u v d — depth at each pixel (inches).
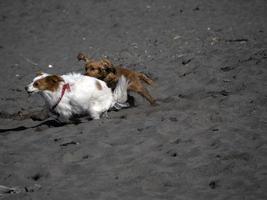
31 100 671.8
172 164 402.3
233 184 363.6
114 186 372.5
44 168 411.8
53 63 869.8
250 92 569.3
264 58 685.3
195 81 639.1
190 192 356.8
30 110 621.3
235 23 971.3
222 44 812.6
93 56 881.5
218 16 1042.7
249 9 1072.8
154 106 573.0
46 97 519.8
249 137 441.1
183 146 431.8
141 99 609.9
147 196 354.3
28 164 422.9
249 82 604.4
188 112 523.2
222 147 423.2
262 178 367.6
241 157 404.2
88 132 486.3
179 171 390.0
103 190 367.2
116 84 580.4
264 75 621.3
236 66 668.7
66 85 516.1
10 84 774.5
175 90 623.2
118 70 591.8
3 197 366.3
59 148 453.4
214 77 637.9
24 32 1089.4
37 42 1015.6
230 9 1086.4
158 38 940.0
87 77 531.8
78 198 357.1
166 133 465.1
